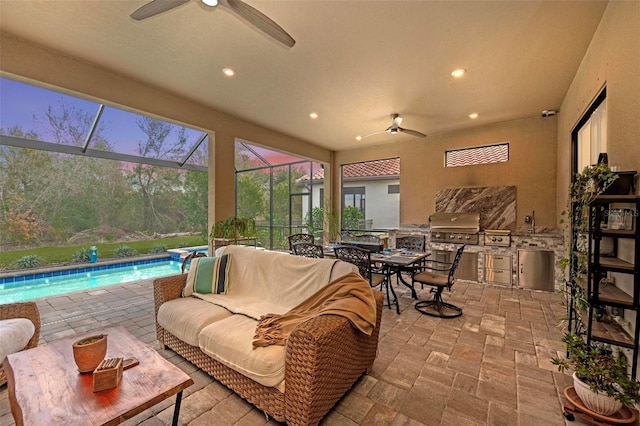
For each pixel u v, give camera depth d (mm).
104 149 6133
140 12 1933
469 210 5336
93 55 2982
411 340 2717
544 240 4391
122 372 1371
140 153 6672
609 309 2043
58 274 5801
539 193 4742
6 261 5395
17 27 2537
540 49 2738
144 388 1290
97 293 4168
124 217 6965
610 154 2119
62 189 6027
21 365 1457
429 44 2684
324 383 1537
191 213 8250
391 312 3477
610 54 2133
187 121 4102
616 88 2021
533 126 4773
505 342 2674
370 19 2338
